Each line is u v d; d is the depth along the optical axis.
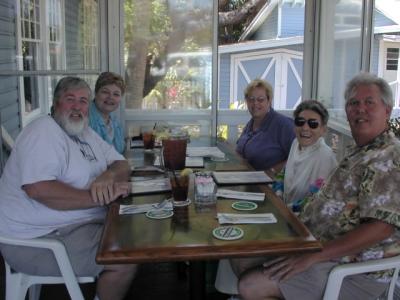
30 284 1.94
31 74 4.00
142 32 4.30
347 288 1.67
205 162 2.62
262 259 1.83
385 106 1.72
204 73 4.42
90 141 2.26
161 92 4.43
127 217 1.64
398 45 3.94
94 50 4.25
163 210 1.70
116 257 1.32
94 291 2.61
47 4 4.21
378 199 1.57
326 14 4.19
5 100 3.89
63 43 4.22
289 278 1.63
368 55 3.38
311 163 2.18
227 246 1.38
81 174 2.03
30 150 1.88
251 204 1.76
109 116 3.21
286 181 2.30
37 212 1.93
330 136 4.02
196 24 4.34
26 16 4.16
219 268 2.08
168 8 4.29
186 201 1.78
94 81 4.30
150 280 2.76
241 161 2.66
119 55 4.29
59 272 1.91
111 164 2.32
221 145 3.33
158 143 3.30
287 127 2.89
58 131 1.98
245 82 4.73
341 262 1.68
